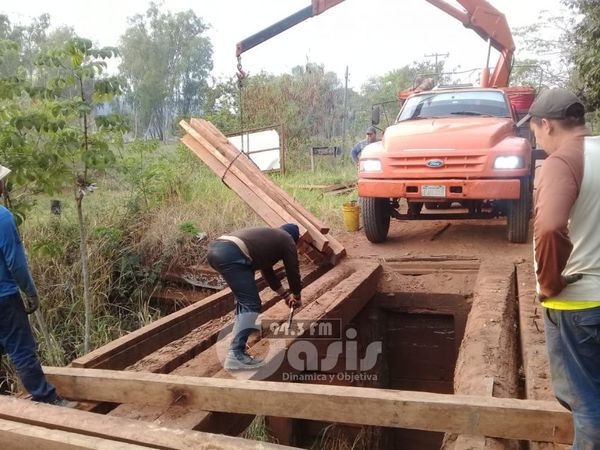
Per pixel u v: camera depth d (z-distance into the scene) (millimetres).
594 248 2146
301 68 22312
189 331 5145
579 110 2238
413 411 2930
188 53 42406
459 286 6441
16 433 2730
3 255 3395
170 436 2646
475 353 4098
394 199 7855
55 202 8047
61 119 5605
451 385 6746
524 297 5270
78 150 5883
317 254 6820
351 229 8805
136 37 41625
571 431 2719
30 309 3521
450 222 9133
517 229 7164
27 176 5613
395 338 6887
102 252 7496
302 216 6816
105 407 3654
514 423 2803
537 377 3576
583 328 2176
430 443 7070
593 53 13523
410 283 6648
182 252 7625
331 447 6527
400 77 30969
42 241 6699
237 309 4367
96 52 5672
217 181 10672
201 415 3287
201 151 7328
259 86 20234
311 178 14586
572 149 2154
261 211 6758
